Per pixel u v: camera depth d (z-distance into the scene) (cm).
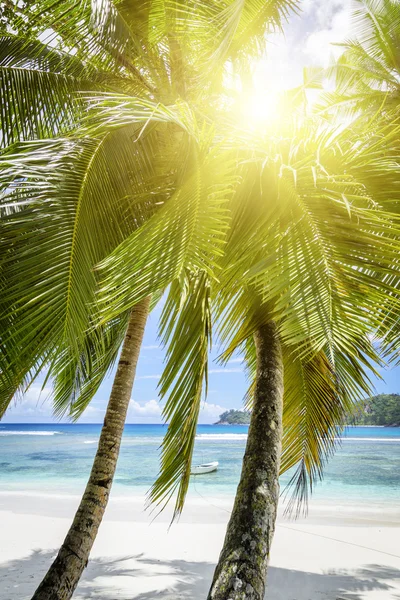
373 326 169
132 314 435
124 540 891
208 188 218
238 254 246
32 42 392
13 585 593
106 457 372
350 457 3191
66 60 412
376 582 630
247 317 328
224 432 7638
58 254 222
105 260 215
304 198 217
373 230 197
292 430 411
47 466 2683
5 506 1363
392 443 4562
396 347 273
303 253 192
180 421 308
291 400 410
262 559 217
